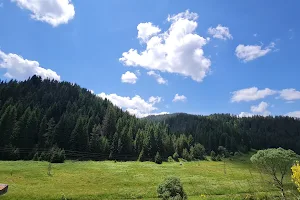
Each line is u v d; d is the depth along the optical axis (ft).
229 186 265.34
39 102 538.47
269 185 271.69
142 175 296.51
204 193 243.19
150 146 496.64
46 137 414.82
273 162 228.43
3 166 285.23
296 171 98.53
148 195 225.76
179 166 408.26
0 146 362.12
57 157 364.58
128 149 480.64
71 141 425.69
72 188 224.74
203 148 568.82
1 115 409.28
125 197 218.79
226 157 572.92
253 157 243.19
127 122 575.38
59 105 542.57
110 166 347.97
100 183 249.34
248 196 229.25
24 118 404.98
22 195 193.77
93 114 549.54
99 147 447.42
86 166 332.19
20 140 386.32
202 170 366.84
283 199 213.66
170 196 184.55
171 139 549.95
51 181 239.91
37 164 316.19
